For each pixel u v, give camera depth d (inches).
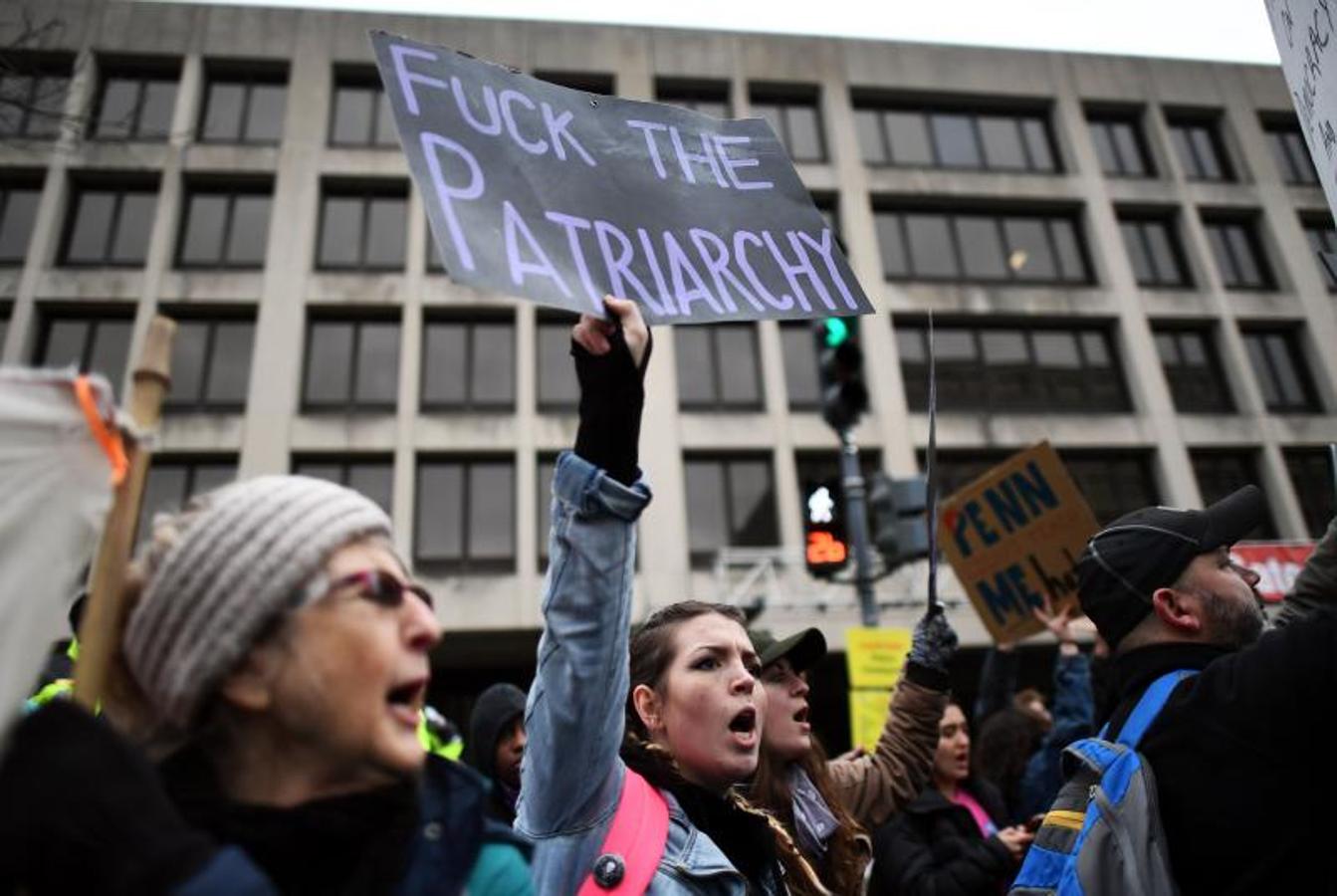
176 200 738.8
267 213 759.1
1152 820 64.6
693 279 73.7
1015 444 753.6
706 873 66.1
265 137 779.4
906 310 784.3
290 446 681.0
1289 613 82.0
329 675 41.4
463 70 71.1
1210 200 863.7
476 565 681.0
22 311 691.4
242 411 707.4
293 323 712.4
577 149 74.2
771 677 103.8
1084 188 852.0
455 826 43.8
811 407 751.1
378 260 757.3
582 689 60.8
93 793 32.8
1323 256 80.8
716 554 701.3
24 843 31.9
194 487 673.6
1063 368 804.6
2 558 35.7
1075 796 69.8
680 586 669.9
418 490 696.4
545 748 62.4
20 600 35.5
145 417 40.8
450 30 815.1
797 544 697.6
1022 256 834.8
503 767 141.6
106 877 31.9
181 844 33.1
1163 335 825.5
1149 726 69.1
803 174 818.2
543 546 684.1
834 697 720.3
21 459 36.9
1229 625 74.5
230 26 794.2
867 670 275.4
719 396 750.5
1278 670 63.4
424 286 741.3
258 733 42.8
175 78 783.1
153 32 780.0
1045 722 217.2
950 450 748.0
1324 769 61.5
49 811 32.2
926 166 847.7
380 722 42.1
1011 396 786.8
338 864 40.6
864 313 79.6
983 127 885.8
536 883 63.4
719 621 82.7
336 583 42.4
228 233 748.6
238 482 45.9
